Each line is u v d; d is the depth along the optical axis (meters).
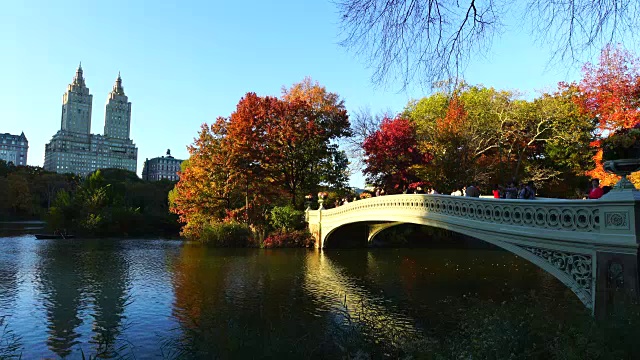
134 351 9.09
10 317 11.60
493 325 5.17
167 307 12.61
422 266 20.81
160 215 46.75
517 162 31.19
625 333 4.38
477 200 11.88
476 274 18.16
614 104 17.72
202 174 33.72
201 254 25.77
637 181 16.08
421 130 31.78
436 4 4.63
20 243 31.64
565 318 5.69
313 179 36.06
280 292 14.65
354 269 19.91
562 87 27.88
